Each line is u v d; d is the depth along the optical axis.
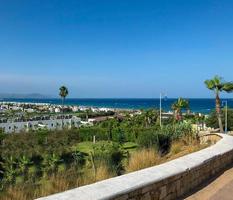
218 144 13.42
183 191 8.27
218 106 47.50
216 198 8.02
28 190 7.83
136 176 7.18
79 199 5.52
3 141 46.00
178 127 20.50
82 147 46.41
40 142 50.44
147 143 16.45
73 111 171.25
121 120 89.44
